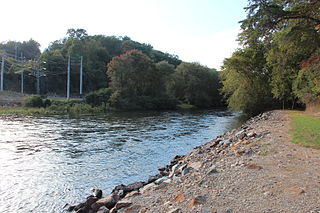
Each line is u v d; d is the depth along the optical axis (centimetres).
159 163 1430
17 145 1875
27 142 1991
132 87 6775
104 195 960
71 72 8512
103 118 3981
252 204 523
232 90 4381
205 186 670
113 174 1228
